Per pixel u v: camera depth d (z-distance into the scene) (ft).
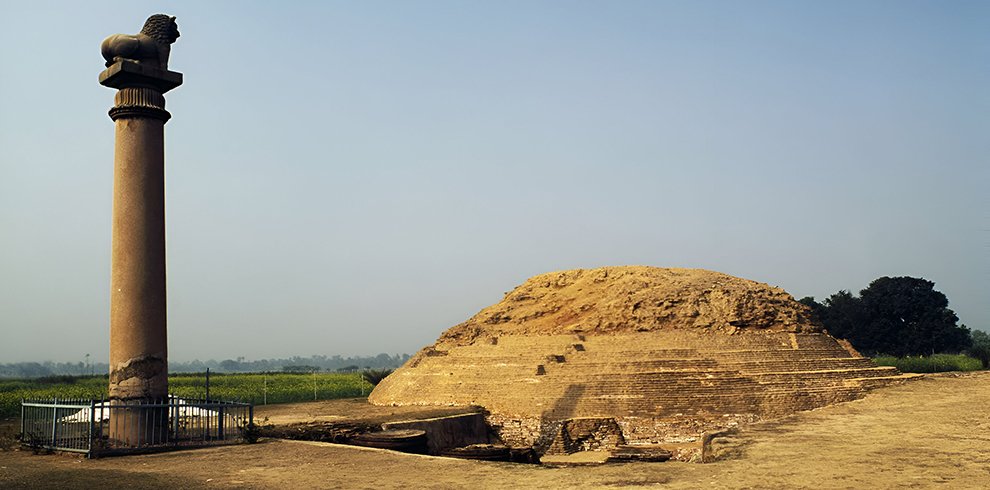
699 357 130.11
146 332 73.31
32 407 77.66
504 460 97.45
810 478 58.08
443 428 111.86
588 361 132.26
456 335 163.53
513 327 158.81
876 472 59.98
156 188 75.36
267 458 69.41
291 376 307.58
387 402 145.59
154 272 74.33
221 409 80.64
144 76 74.79
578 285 167.84
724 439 81.56
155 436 73.31
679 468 64.39
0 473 59.36
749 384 122.21
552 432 119.55
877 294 327.06
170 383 232.73
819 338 143.23
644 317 142.41
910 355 314.55
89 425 74.84
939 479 56.75
